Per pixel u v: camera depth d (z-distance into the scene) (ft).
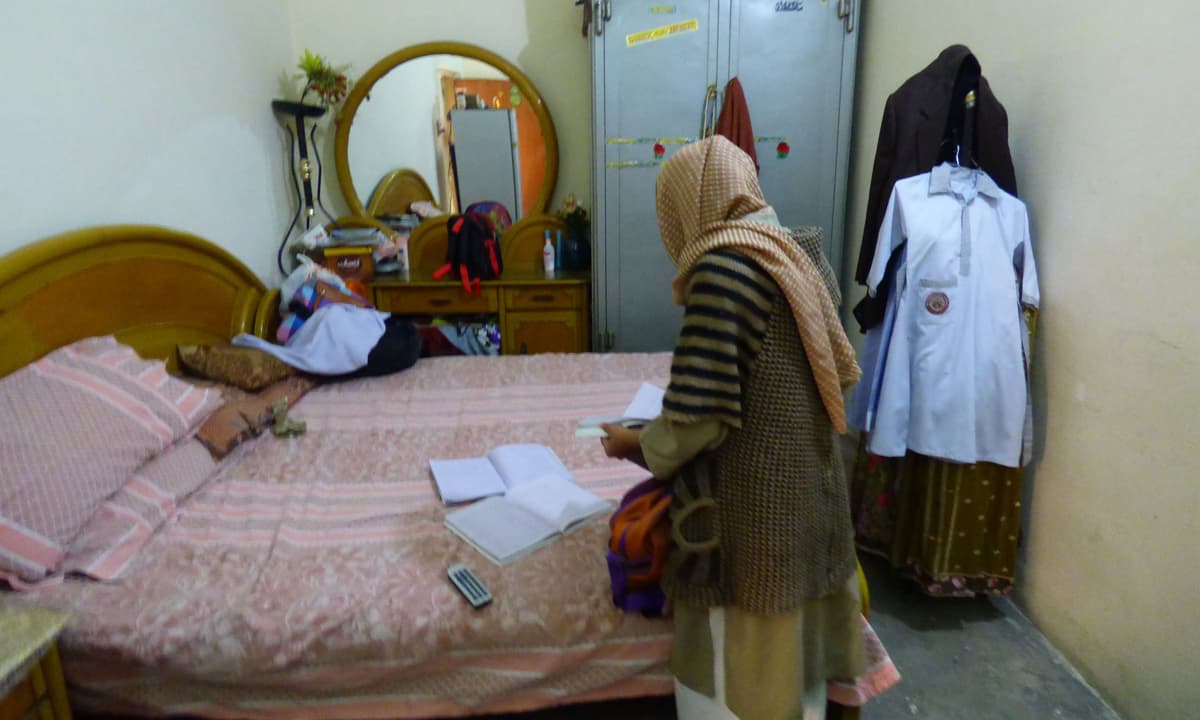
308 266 9.33
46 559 4.30
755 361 3.43
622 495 5.49
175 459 5.54
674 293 3.89
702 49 9.85
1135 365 5.28
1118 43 5.39
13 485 4.33
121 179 6.82
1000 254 6.13
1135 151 5.24
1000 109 6.17
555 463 6.01
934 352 6.13
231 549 4.76
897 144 6.55
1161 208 5.02
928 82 6.36
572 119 11.61
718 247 3.44
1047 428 6.32
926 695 5.72
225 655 3.98
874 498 7.11
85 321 6.03
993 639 6.39
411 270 11.72
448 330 11.15
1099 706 5.60
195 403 5.95
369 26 11.18
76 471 4.63
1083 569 5.90
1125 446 5.40
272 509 5.30
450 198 11.69
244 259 9.35
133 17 6.97
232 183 9.04
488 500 5.36
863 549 7.31
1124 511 5.42
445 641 4.05
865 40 10.05
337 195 11.65
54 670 3.71
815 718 3.96
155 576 4.44
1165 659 5.07
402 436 6.64
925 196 6.27
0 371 5.15
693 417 3.34
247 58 9.48
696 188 3.68
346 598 4.24
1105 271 5.57
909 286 6.21
